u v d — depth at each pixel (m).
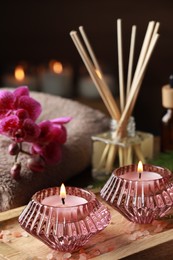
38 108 0.58
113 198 0.49
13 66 1.36
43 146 0.59
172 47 1.23
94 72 0.61
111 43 1.29
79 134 0.66
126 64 1.29
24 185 0.56
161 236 0.48
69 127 0.69
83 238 0.45
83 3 1.28
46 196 0.48
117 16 1.26
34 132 0.56
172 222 0.51
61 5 1.30
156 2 1.22
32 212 0.46
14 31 1.34
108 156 0.63
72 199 0.48
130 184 0.49
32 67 1.36
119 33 0.61
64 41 1.33
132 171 0.52
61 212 0.45
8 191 0.56
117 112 0.63
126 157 0.63
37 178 0.58
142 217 0.49
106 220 0.47
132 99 0.60
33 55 1.35
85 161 0.65
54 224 0.45
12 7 1.32
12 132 0.56
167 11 1.22
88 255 0.46
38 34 1.33
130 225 0.51
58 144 0.60
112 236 0.49
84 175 0.65
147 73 1.27
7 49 1.35
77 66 1.36
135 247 0.46
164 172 0.52
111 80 1.30
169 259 0.48
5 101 0.57
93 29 1.29
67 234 0.44
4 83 1.36
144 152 0.64
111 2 1.26
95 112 0.72
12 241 0.48
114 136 0.63
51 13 1.31
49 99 0.75
